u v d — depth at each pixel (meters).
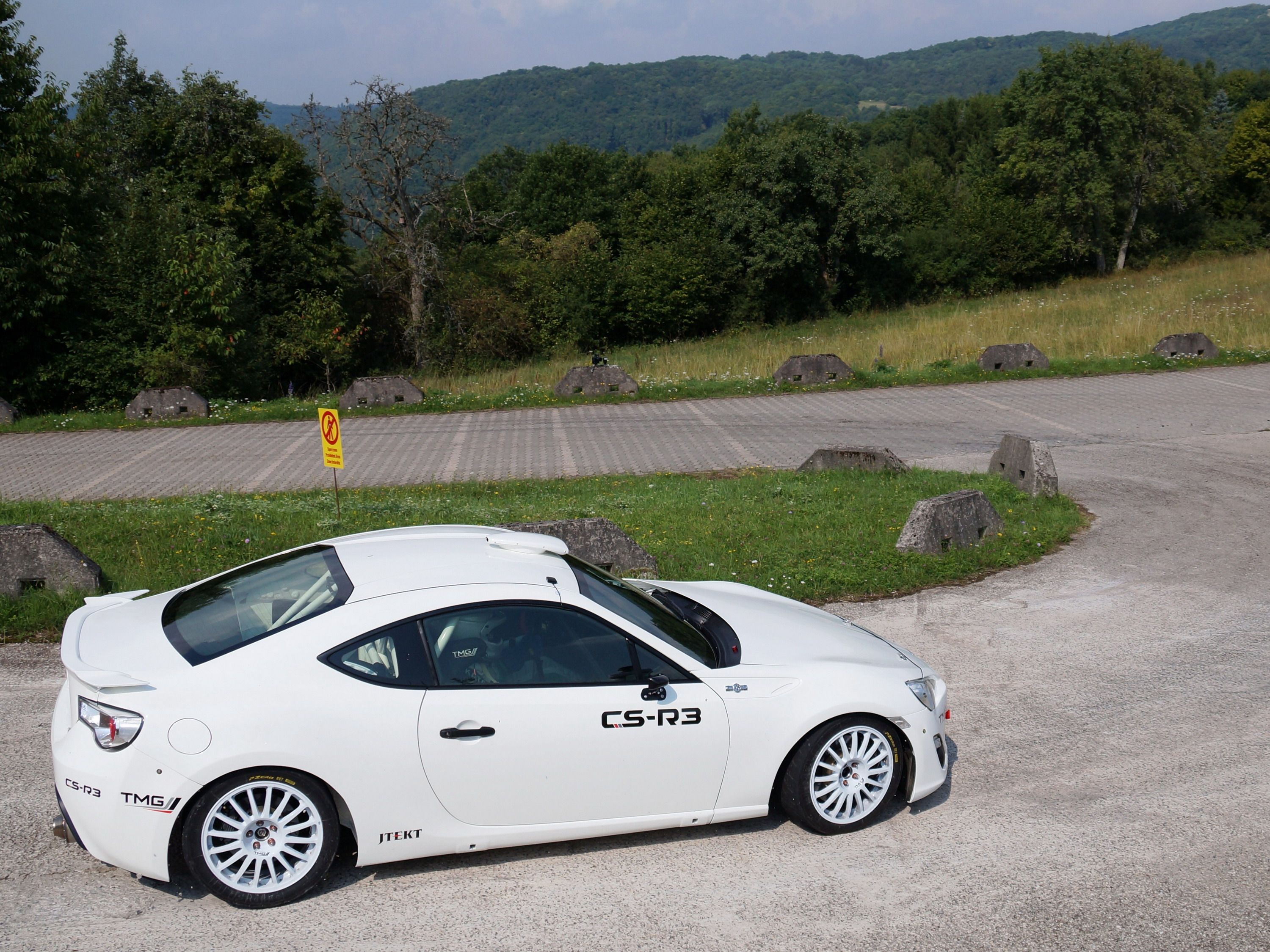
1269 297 34.09
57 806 4.80
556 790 4.26
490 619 4.30
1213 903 4.02
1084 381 23.47
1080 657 7.11
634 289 42.72
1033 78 55.16
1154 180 54.06
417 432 19.33
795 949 3.71
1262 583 8.98
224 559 8.91
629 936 3.79
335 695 4.04
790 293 49.91
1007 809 4.86
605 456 16.64
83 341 24.41
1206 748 5.55
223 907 3.99
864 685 4.67
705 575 8.74
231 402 22.20
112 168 30.97
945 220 55.41
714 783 4.46
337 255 35.22
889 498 11.84
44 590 7.80
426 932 3.82
